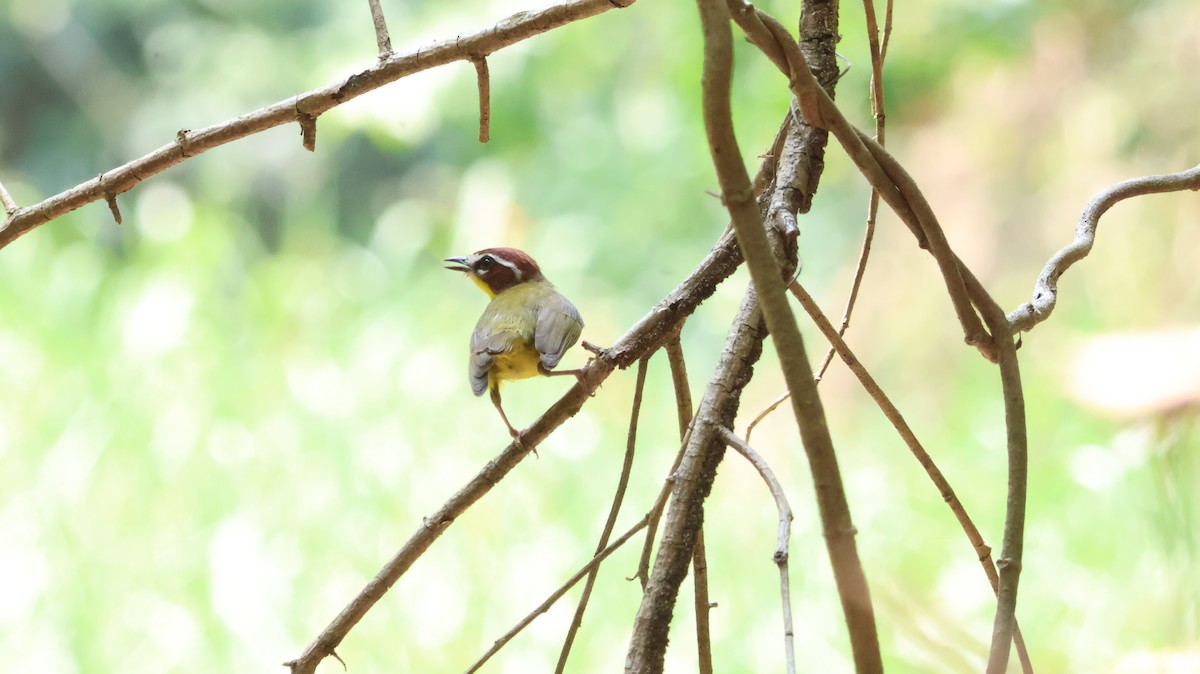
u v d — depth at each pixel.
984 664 3.23
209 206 15.56
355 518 10.38
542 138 16.17
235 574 9.74
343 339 12.94
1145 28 12.31
